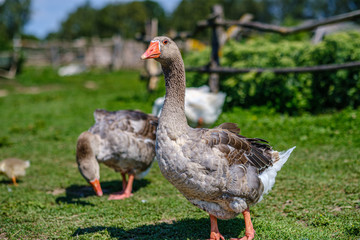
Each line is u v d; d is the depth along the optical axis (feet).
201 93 24.47
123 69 122.83
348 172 19.16
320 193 16.74
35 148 29.48
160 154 11.24
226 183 11.09
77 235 13.01
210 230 13.30
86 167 16.78
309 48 35.60
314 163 20.97
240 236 12.82
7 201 17.97
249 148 12.00
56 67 118.01
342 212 14.33
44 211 16.22
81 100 57.11
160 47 11.30
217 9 36.01
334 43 33.27
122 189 19.90
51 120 41.63
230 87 36.76
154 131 18.49
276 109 34.01
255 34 62.44
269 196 16.75
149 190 18.89
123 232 13.29
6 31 268.41
